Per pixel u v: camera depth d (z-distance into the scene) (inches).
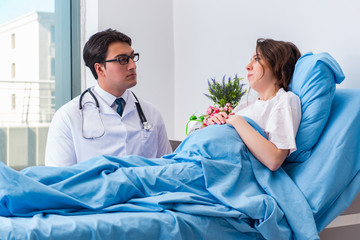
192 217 53.1
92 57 82.4
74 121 82.3
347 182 61.6
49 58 133.6
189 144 67.7
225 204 56.2
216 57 115.7
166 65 135.5
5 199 48.4
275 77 71.0
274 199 58.7
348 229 67.6
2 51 127.6
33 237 42.9
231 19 109.1
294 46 72.9
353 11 75.4
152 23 133.6
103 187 54.6
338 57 79.0
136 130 84.4
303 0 86.7
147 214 51.5
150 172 58.1
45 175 54.6
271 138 63.1
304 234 56.3
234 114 70.7
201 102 122.8
